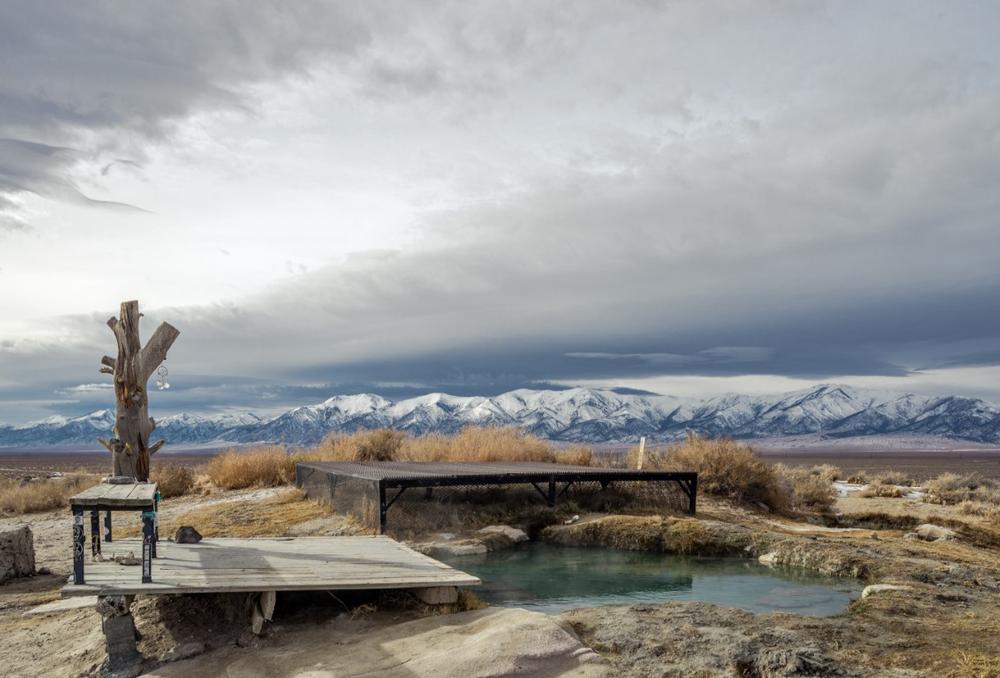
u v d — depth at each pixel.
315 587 7.45
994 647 6.98
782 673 6.35
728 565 12.81
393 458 25.38
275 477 23.22
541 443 26.11
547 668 6.33
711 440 23.30
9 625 8.57
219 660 6.86
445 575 8.19
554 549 14.45
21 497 22.44
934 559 12.20
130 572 7.91
